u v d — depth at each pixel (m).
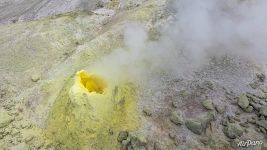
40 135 12.25
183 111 12.00
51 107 13.10
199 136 11.19
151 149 10.90
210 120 11.57
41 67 15.69
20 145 11.89
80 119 11.45
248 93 12.62
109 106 11.87
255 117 11.66
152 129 11.41
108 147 11.15
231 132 11.06
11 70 15.54
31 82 14.87
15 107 13.41
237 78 13.34
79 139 11.27
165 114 11.93
